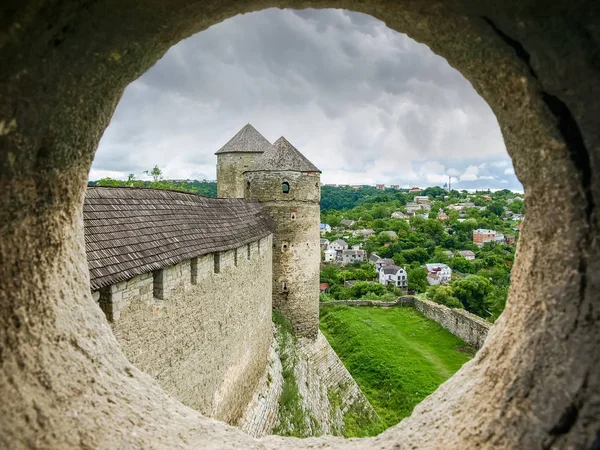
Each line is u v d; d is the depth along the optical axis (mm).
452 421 3398
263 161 17516
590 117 2311
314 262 17969
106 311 5418
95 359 3793
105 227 5988
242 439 4043
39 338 3166
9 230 2809
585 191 2426
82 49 2707
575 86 2320
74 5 2375
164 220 7730
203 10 2963
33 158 2875
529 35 2379
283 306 17406
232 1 2945
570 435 2438
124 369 4207
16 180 2764
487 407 3059
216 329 8820
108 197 6734
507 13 2357
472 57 2941
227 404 9445
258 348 12234
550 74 2404
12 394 2762
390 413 16391
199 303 7977
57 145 3068
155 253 6504
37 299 3186
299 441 4219
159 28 2971
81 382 3443
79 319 3795
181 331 7266
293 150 17891
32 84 2545
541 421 2596
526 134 2828
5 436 2592
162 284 6629
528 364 2787
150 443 3426
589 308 2434
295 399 13250
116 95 3498
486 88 3084
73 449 2939
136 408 3773
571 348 2504
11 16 2148
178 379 7164
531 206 3047
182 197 9547
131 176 35469
